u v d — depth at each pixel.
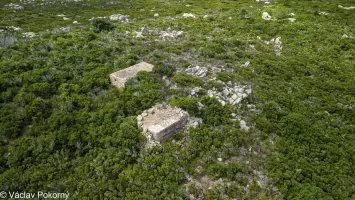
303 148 10.95
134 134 10.69
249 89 14.46
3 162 9.77
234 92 13.87
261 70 16.61
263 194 9.07
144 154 10.13
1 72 13.28
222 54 18.20
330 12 30.09
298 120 12.16
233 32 23.66
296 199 8.92
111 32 21.22
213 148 10.50
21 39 18.42
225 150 10.49
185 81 14.20
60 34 19.02
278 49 20.56
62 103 12.02
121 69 14.81
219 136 11.04
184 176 9.55
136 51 17.42
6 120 11.01
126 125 11.05
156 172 9.53
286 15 27.73
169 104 12.28
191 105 12.08
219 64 17.14
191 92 13.30
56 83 13.26
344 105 14.05
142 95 12.73
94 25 22.64
